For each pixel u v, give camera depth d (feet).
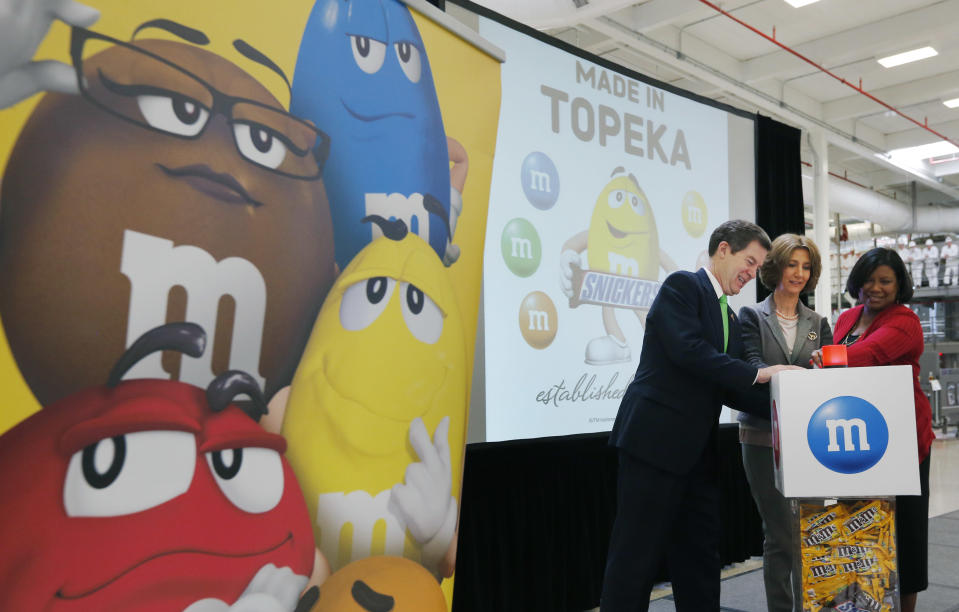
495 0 11.94
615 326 10.46
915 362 7.55
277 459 2.74
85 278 2.15
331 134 3.09
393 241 3.41
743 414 7.63
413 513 3.43
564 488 9.69
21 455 2.00
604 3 12.18
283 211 2.82
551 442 9.35
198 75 2.52
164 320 2.36
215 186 2.55
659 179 11.43
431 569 3.56
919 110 25.43
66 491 2.08
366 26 3.34
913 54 20.43
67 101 2.13
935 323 35.37
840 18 18.54
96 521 2.14
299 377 2.86
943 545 11.79
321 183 3.02
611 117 10.78
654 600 9.27
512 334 9.22
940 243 35.27
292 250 2.85
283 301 2.80
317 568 2.89
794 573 5.11
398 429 3.37
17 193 2.01
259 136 2.74
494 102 4.30
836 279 37.93
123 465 2.22
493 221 9.14
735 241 6.63
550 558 9.26
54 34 2.12
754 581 10.21
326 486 2.96
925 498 7.43
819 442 4.86
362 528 3.12
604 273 10.41
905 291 7.66
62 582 2.06
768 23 18.65
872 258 7.68
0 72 1.99
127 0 2.31
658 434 6.17
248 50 2.73
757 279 12.78
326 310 3.01
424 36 3.75
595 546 9.96
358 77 3.27
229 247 2.59
